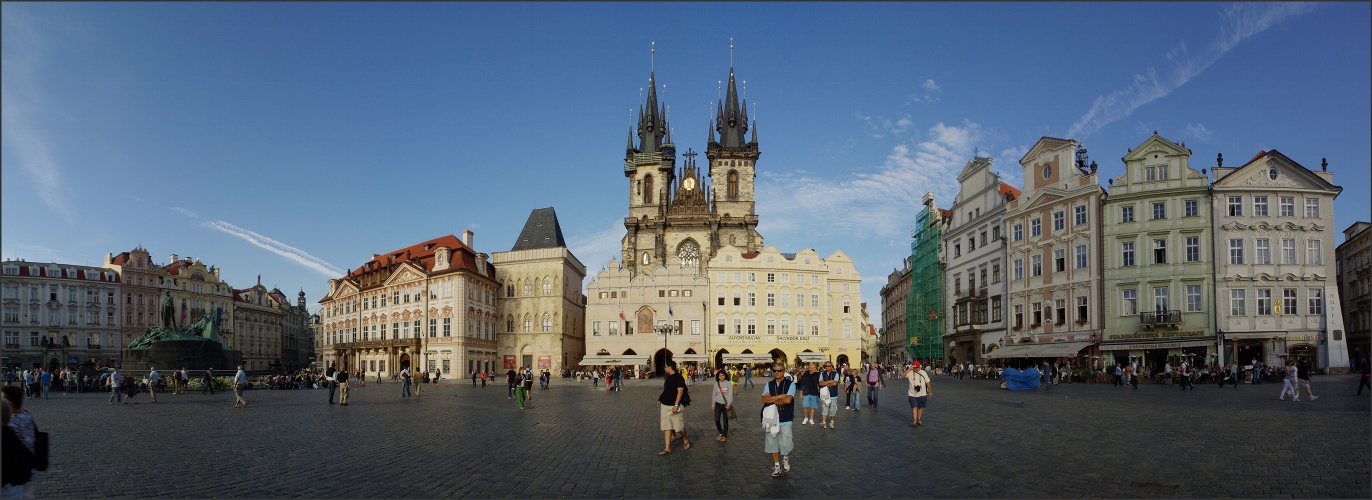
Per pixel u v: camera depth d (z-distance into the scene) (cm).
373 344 12625
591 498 1631
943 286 10875
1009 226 8656
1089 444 2331
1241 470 1836
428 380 10450
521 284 12775
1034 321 8256
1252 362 6712
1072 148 7912
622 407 4372
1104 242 7488
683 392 2306
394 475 1905
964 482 1755
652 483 1791
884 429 2867
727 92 15738
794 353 11631
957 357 9962
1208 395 4588
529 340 12600
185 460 2161
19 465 1152
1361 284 8338
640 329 11588
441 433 2873
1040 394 4988
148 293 15512
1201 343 6894
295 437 2738
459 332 11388
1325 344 6812
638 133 15862
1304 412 3241
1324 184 6988
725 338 11569
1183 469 1864
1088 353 7550
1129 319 7288
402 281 12431
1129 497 1574
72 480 1842
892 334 16662
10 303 13500
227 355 7506
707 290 11656
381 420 3456
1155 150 7312
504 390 7006
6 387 1241
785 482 1791
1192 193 7131
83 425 3209
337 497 1648
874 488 1709
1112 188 7481
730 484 1775
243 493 1689
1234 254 6981
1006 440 2469
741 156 14950
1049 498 1580
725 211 14775
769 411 1848
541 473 1930
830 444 2438
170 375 6694
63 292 14162
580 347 13912
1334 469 1825
